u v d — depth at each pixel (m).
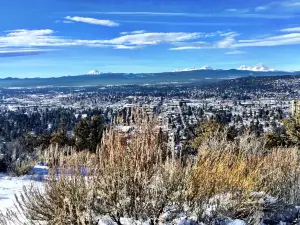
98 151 4.07
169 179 3.70
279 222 4.43
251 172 4.75
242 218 4.07
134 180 3.59
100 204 3.59
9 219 3.65
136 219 3.65
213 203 3.97
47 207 3.66
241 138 6.66
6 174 9.13
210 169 4.32
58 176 3.85
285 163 5.79
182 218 3.78
